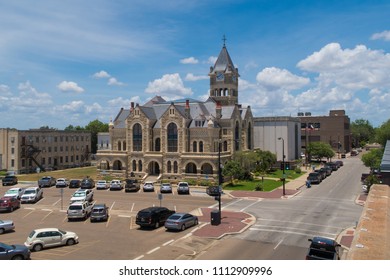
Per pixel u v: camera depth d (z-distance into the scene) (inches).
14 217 1752.0
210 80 3951.8
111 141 3538.4
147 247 1237.1
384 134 3127.5
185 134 3142.2
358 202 2108.8
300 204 2073.1
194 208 1973.4
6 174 3799.2
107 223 1609.3
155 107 3582.7
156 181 3048.7
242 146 3595.0
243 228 1499.8
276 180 3088.1
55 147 4598.9
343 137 6427.2
